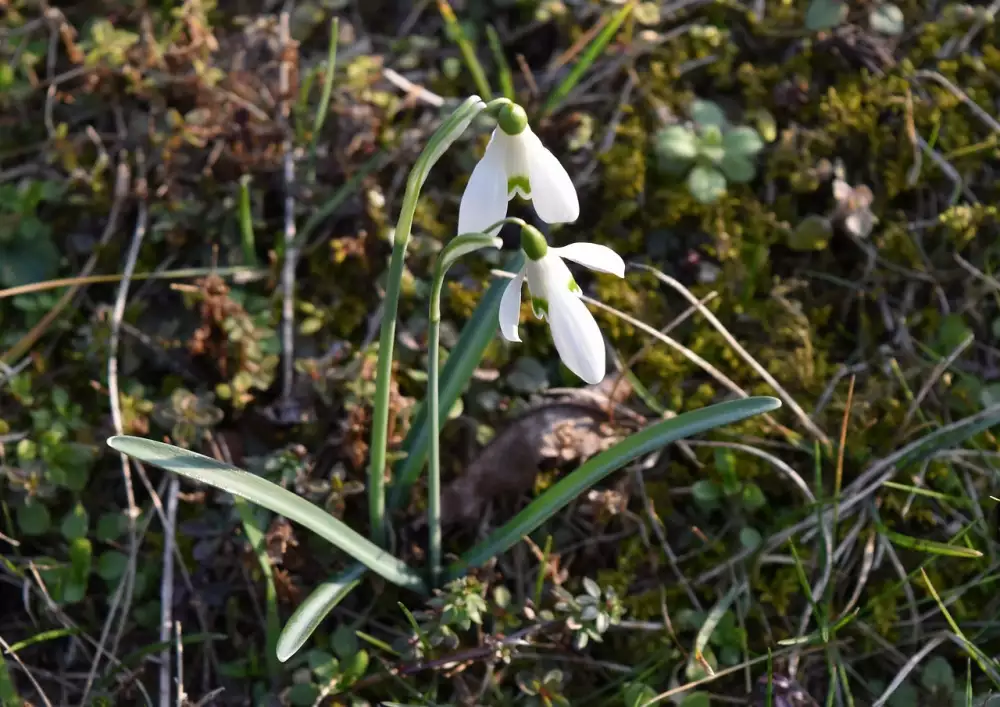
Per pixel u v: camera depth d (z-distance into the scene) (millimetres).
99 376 782
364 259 788
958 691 741
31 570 754
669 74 815
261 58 830
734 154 794
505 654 729
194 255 802
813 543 759
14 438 765
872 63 814
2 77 816
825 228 790
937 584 754
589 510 757
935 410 778
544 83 823
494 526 764
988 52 817
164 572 749
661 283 797
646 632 749
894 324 792
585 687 745
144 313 791
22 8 830
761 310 791
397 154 805
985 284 789
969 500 760
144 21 821
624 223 806
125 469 757
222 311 771
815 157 805
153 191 800
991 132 811
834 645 745
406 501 761
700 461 772
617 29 823
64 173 810
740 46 828
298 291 795
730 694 743
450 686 743
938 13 830
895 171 801
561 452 757
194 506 762
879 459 768
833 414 775
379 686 738
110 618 745
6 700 729
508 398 774
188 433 759
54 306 787
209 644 747
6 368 775
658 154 799
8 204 797
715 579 758
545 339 783
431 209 799
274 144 807
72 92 821
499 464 764
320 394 769
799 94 810
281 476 753
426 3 848
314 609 709
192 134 799
